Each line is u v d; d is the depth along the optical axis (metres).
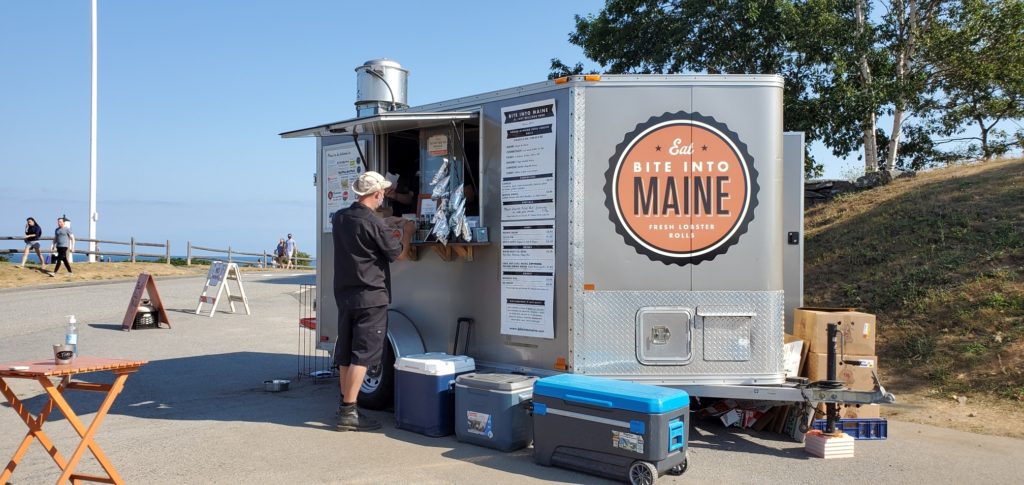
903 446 5.33
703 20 14.86
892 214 11.38
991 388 6.71
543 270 5.31
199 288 19.31
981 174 12.05
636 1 15.03
